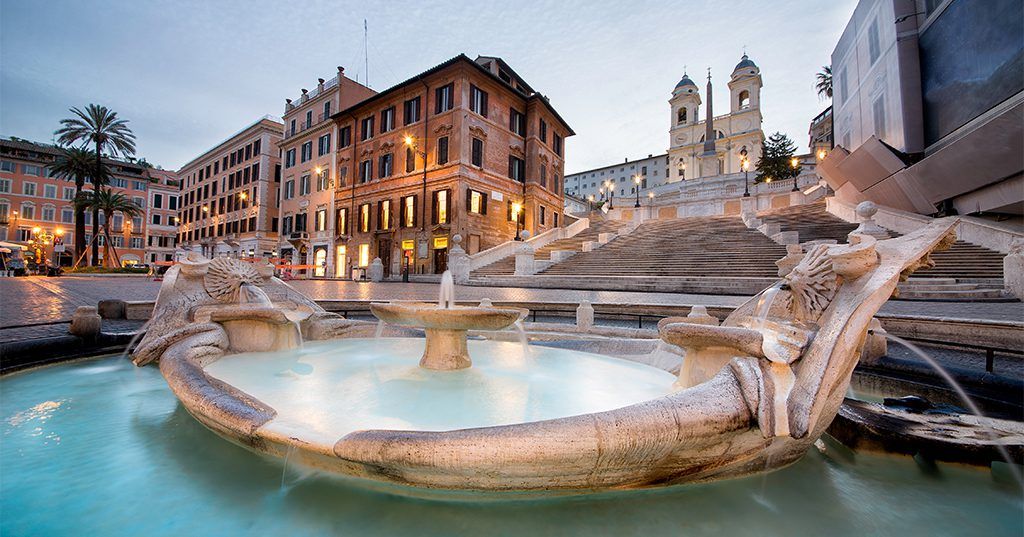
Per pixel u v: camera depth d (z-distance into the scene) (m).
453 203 29.89
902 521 2.29
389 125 34.66
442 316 3.83
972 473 2.68
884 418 3.11
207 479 2.48
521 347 5.48
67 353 4.92
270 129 47.72
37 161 62.06
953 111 17.45
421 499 2.25
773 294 3.31
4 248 34.84
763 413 2.18
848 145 25.81
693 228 26.27
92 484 2.41
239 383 3.53
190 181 62.72
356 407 2.92
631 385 3.59
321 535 2.04
